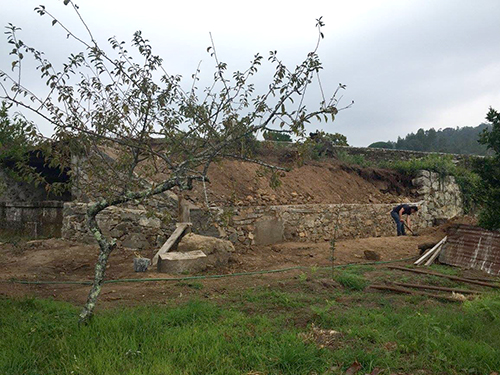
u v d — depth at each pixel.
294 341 4.08
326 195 14.96
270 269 8.91
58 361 3.70
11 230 14.72
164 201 10.80
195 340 4.14
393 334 4.41
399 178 18.61
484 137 7.84
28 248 10.75
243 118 4.56
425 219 17.78
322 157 17.80
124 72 4.73
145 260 8.49
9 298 5.98
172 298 6.27
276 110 4.40
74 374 3.46
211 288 6.95
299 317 5.11
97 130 4.73
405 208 14.33
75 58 4.50
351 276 7.36
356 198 15.94
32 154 13.55
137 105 4.75
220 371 3.53
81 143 4.67
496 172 7.87
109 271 8.72
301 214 12.84
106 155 6.22
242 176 13.48
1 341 4.12
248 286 7.04
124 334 4.27
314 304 5.85
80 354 3.81
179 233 9.89
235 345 4.06
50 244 10.91
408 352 3.97
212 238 9.25
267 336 4.31
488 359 3.74
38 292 6.84
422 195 18.17
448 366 3.68
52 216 14.30
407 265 8.91
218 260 9.06
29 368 3.59
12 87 4.15
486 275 8.18
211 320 4.95
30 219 14.68
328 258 10.03
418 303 6.03
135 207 10.80
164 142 5.29
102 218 10.70
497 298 6.07
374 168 18.50
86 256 9.90
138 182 4.97
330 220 13.72
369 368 3.59
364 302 6.09
